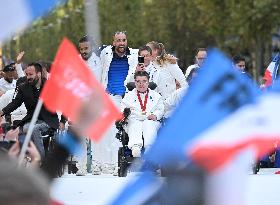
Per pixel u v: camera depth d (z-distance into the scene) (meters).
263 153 4.93
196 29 83.81
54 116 18.97
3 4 7.40
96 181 15.55
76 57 7.85
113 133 20.58
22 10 7.45
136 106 19.56
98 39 6.65
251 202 12.63
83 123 5.83
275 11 65.38
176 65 21.69
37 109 8.94
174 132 4.80
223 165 4.80
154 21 88.56
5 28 7.45
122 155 19.12
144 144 18.95
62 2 7.84
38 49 97.06
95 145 20.36
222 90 4.93
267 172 18.94
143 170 5.45
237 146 4.83
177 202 4.82
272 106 4.91
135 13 87.81
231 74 4.96
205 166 4.80
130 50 21.05
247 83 4.95
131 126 19.25
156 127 19.22
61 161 5.71
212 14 72.88
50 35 96.44
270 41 66.69
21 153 7.57
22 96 19.39
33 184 3.65
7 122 20.17
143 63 20.31
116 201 5.39
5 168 3.66
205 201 4.81
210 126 4.84
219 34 73.50
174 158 4.79
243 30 67.44
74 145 5.77
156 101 19.69
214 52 4.98
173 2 86.69
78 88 7.78
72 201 13.52
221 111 4.88
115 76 20.89
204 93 4.91
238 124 4.88
